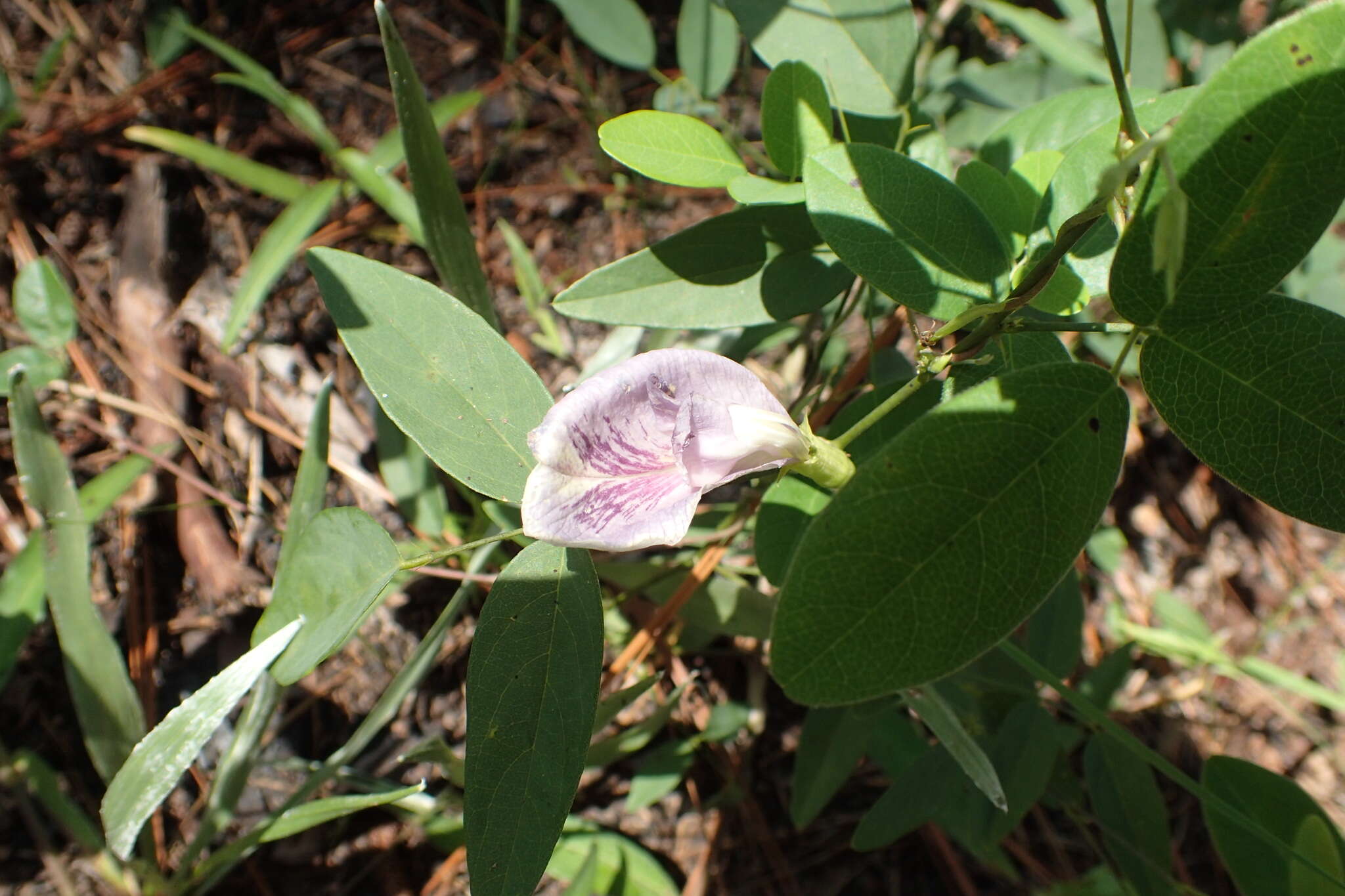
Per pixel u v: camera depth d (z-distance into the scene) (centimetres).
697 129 31
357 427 43
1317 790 43
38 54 48
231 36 50
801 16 33
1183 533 48
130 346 43
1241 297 24
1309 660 46
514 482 28
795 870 40
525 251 47
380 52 51
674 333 41
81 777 38
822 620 24
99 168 46
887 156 28
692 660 42
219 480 42
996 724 37
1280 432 25
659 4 54
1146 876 34
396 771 39
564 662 27
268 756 39
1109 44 25
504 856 26
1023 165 29
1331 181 23
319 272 28
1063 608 37
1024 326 27
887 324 37
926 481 23
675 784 39
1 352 39
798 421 36
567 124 51
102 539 41
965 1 48
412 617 41
